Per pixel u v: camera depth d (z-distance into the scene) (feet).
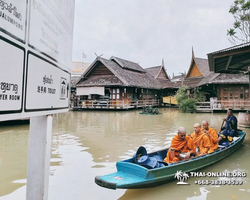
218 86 73.56
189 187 14.80
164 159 17.93
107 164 19.26
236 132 26.86
